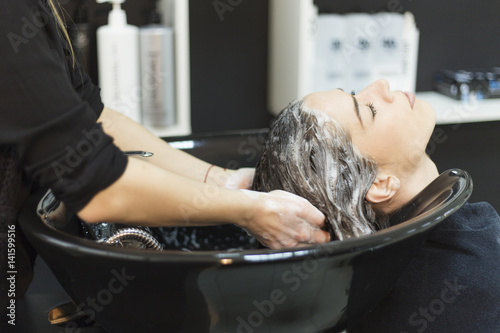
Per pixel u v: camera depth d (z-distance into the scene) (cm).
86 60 186
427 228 68
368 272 68
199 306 66
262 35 221
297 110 98
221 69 222
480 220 94
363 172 96
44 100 69
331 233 94
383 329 90
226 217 77
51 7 82
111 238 77
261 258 61
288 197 84
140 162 74
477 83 211
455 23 223
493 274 86
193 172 106
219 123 230
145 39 182
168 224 77
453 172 87
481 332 85
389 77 205
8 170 77
